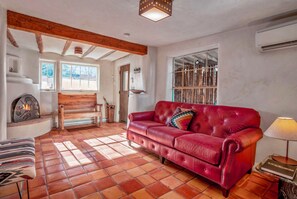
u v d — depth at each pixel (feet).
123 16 7.83
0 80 7.27
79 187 6.14
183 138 7.12
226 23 8.19
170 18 7.80
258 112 7.55
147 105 13.33
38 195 5.61
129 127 10.63
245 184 6.59
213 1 6.22
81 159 8.59
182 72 12.37
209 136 7.49
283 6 6.48
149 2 5.43
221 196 5.84
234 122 7.66
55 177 6.78
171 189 6.18
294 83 6.93
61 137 12.47
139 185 6.39
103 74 18.57
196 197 5.76
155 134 8.41
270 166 5.56
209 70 10.67
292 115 6.98
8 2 6.82
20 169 4.32
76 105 16.29
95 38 10.24
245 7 6.63
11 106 11.35
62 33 9.01
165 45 12.72
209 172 6.17
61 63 16.19
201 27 8.86
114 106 18.72
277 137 5.58
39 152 9.41
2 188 5.90
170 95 13.00
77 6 6.98
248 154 6.86
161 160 8.32
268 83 7.64
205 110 9.02
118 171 7.43
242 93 8.54
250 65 8.23
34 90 13.33
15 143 5.85
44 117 14.05
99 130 14.83
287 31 6.56
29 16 8.03
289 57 7.02
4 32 7.36
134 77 15.33
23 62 13.84
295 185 4.77
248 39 8.32
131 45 12.03
